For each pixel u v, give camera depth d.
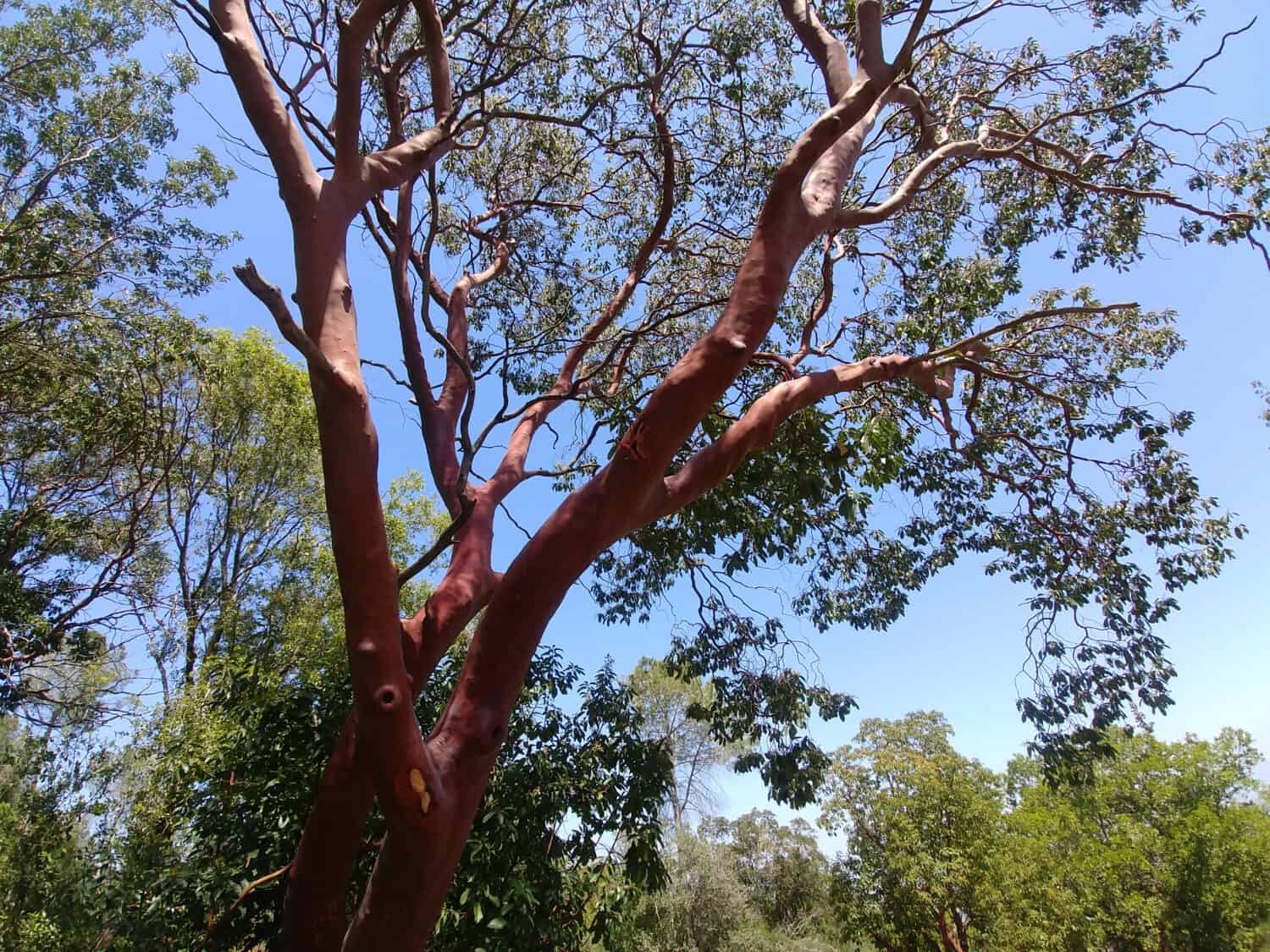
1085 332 8.95
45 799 10.09
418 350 5.53
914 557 9.55
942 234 9.31
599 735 7.68
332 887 3.62
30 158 12.77
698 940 19.84
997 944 21.42
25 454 13.78
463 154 9.70
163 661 15.96
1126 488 8.81
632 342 8.06
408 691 2.78
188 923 6.77
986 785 25.36
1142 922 22.88
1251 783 26.19
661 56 8.27
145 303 13.66
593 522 3.31
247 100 3.49
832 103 5.60
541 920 6.73
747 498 7.17
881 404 8.88
